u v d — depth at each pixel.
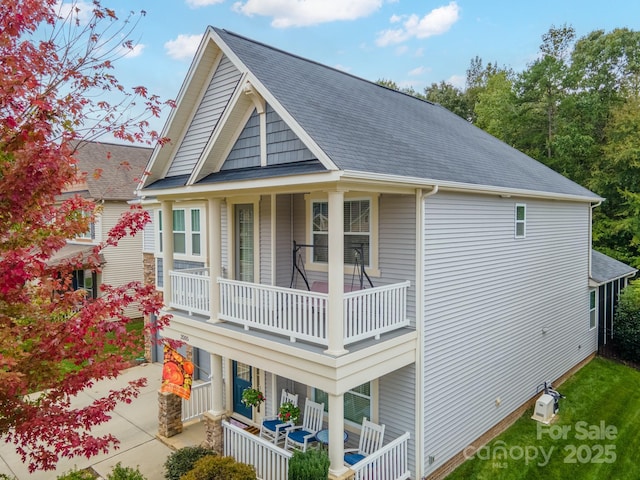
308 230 10.18
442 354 8.73
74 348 4.87
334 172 6.29
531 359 11.95
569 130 25.27
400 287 8.03
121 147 24.88
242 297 8.62
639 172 22.31
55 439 5.04
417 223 8.10
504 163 12.79
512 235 10.93
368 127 8.82
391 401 8.59
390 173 6.91
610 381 13.58
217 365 9.13
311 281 10.17
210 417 8.96
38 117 4.39
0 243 4.39
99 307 4.95
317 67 11.56
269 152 8.14
